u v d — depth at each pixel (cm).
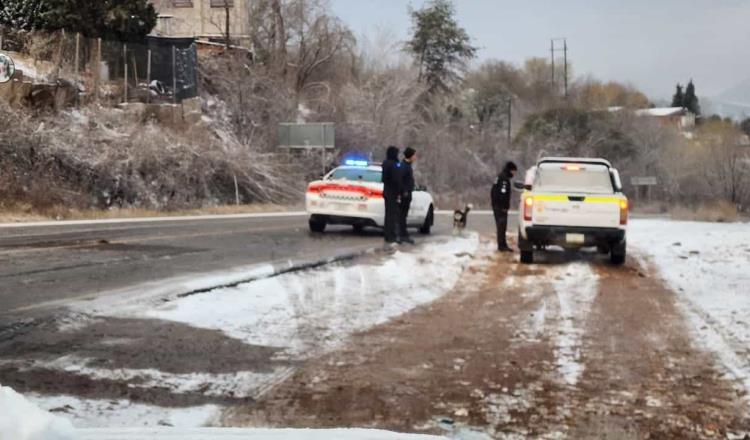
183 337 788
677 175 6569
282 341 798
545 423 565
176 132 3406
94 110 3188
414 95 5159
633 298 1105
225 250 1509
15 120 2747
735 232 2191
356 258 1429
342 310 967
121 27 3553
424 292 1130
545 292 1155
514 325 909
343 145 4478
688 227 2475
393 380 669
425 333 859
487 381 670
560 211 1492
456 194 5344
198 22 4681
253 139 3950
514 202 4900
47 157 2789
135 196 3019
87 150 2945
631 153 6869
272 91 4172
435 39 6444
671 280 1290
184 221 2420
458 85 6581
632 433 548
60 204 2662
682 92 12362
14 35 3244
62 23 3359
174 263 1287
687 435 546
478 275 1327
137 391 611
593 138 6894
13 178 2583
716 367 723
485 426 557
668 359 752
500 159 6219
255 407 588
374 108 4800
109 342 754
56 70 3219
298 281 1146
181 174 3219
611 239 1485
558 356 760
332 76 4919
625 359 751
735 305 1038
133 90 3516
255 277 1140
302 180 3919
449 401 613
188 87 3806
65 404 570
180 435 467
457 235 2117
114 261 1298
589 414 587
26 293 979
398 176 1716
